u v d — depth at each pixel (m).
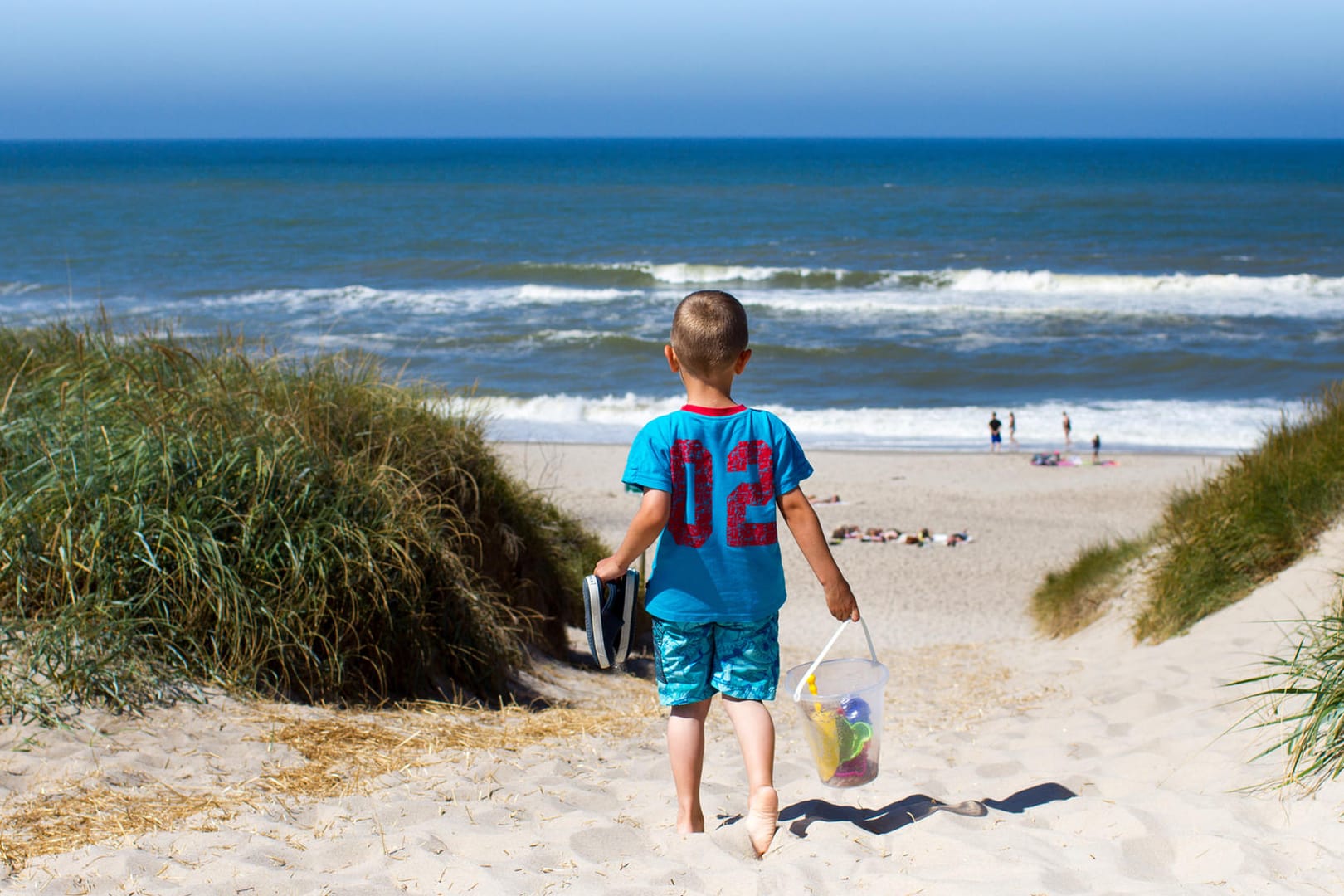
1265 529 6.37
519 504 6.88
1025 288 42.53
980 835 2.70
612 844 2.82
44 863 2.66
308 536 4.48
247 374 5.50
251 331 28.58
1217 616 6.05
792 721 5.61
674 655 2.77
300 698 4.32
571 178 127.38
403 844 2.79
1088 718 4.62
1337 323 33.84
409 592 4.81
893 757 4.23
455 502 5.97
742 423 2.75
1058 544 15.59
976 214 75.12
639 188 106.38
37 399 5.11
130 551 4.21
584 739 4.36
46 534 4.21
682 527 2.71
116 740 3.55
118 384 5.18
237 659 4.20
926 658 8.47
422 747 3.90
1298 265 48.03
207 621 4.24
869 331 33.50
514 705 4.99
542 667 6.19
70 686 3.74
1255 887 2.24
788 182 117.19
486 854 2.74
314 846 2.81
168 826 2.94
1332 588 5.35
